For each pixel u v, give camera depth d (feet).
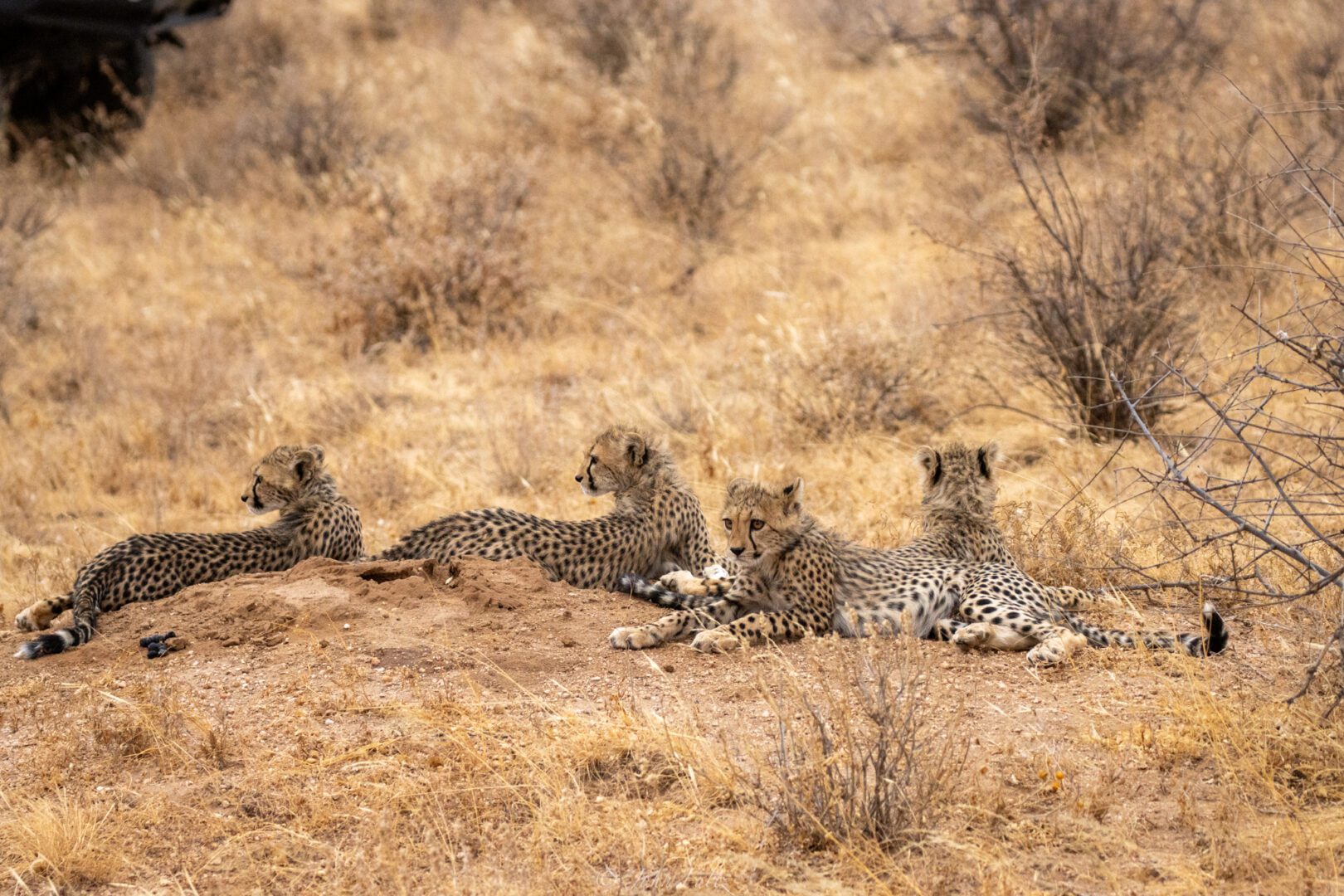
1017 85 66.03
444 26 104.42
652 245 65.26
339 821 21.24
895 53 85.46
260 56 95.20
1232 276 47.65
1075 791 21.24
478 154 65.26
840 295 55.88
